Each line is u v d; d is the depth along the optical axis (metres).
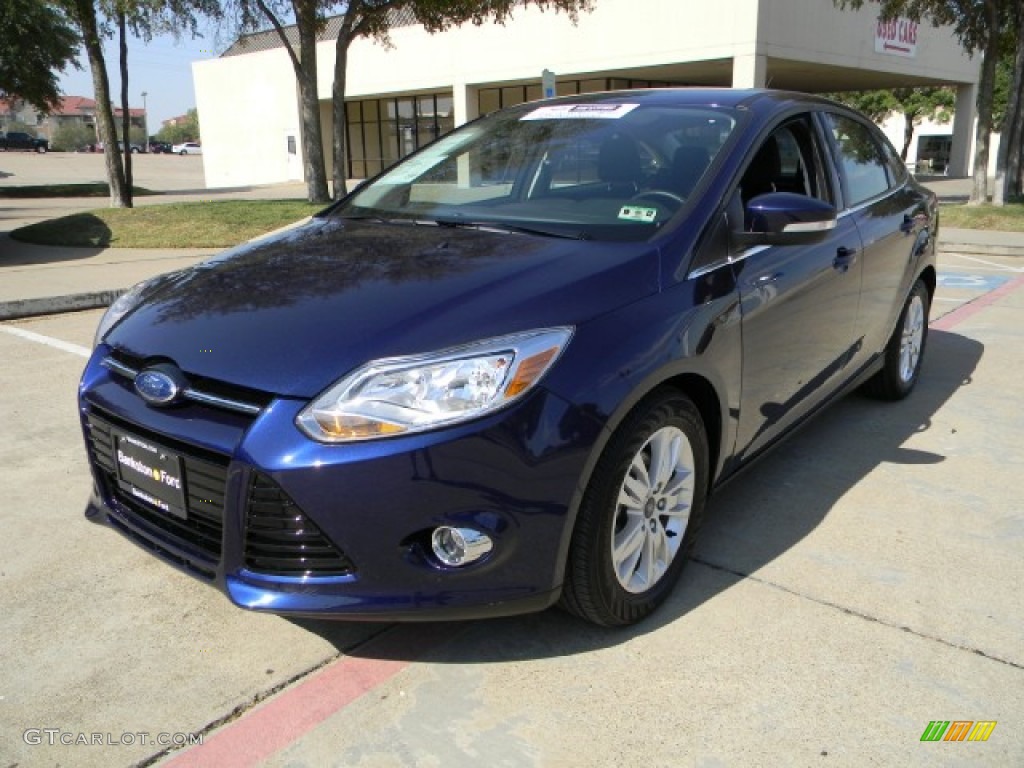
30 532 3.38
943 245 12.23
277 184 35.56
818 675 2.50
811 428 4.54
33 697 2.42
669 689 2.44
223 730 2.30
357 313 2.44
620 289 2.58
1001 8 16.98
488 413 2.22
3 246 12.75
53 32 27.14
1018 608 2.84
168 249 12.28
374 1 15.62
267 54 35.97
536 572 2.35
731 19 21.91
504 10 16.11
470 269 2.66
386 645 2.66
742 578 3.03
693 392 2.90
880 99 43.72
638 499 2.63
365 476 2.18
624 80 28.66
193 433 2.36
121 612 2.84
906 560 3.15
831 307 3.64
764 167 3.33
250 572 2.34
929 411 4.82
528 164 3.50
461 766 2.16
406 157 4.11
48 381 5.44
